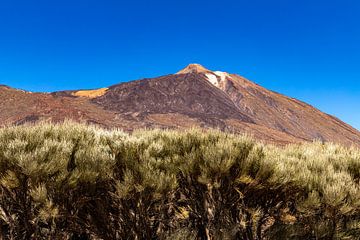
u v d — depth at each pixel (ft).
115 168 18.33
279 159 21.59
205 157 18.21
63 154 17.19
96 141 20.90
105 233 18.06
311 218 19.04
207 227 19.11
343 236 18.33
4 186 16.29
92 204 18.01
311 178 19.49
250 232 19.34
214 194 18.80
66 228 17.33
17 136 18.92
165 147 20.85
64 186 15.66
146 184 16.69
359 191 18.65
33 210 16.76
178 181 19.42
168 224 20.06
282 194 19.12
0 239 17.57
